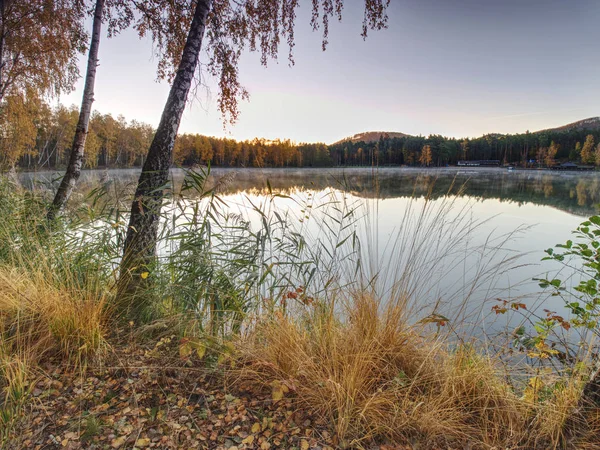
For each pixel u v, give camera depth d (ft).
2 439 4.61
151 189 8.86
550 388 5.92
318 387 5.71
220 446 4.66
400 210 35.81
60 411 5.24
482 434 5.03
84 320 7.07
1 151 29.04
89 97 14.83
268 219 10.27
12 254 9.75
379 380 6.09
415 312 7.57
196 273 8.28
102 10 14.67
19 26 19.84
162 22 14.01
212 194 8.54
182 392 5.83
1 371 5.91
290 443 4.79
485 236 26.27
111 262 9.48
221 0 12.16
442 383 5.91
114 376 6.23
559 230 31.17
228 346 6.31
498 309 7.94
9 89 28.53
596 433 4.77
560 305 12.76
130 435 4.80
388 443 4.86
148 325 7.26
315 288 9.18
